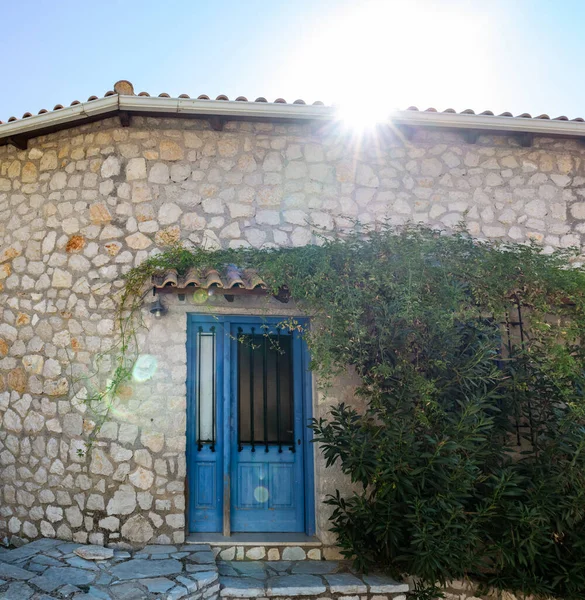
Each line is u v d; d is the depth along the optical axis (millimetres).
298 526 5312
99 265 5359
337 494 4844
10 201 5871
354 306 4734
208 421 5352
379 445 4504
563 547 4727
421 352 4828
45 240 5609
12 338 5598
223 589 4344
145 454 5031
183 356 5168
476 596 4645
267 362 5457
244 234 5508
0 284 5754
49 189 5695
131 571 4316
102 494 5000
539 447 4910
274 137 5719
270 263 4992
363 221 5688
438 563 4230
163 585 4059
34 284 5582
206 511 5242
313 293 4840
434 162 5875
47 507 5160
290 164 5695
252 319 5465
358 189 5746
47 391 5324
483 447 4512
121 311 5211
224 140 5645
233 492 5285
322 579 4555
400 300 4730
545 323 4961
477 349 4773
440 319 4664
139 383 5117
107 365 5180
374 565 4812
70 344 5309
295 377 5469
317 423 5102
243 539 5094
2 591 3830
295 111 5309
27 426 5375
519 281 5184
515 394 4879
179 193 5496
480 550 4543
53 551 4703
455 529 4387
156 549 4828
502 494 4422
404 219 5730
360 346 4746
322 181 5707
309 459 5371
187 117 5566
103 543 4926
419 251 4980
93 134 5605
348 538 4664
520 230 5863
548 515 4473
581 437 4461
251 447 5352
